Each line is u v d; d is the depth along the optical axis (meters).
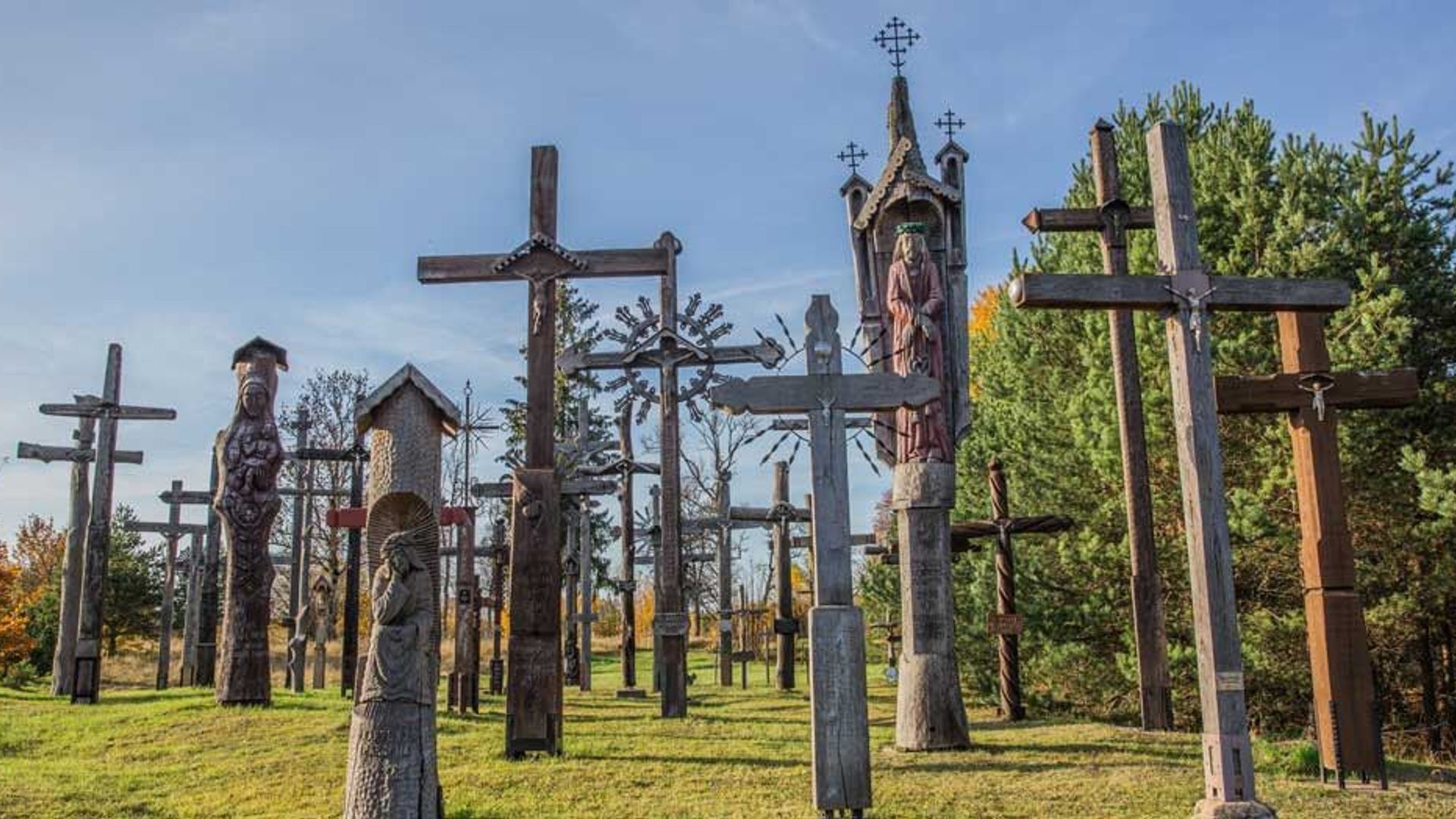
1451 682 19.36
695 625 45.88
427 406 10.20
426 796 9.26
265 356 17.88
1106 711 19.52
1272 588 19.44
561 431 35.41
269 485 17.36
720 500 27.50
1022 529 15.84
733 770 11.34
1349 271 18.05
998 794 10.26
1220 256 19.48
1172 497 19.42
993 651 19.84
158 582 38.38
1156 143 10.45
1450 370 18.53
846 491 9.72
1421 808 9.65
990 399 24.88
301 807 10.30
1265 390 11.58
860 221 15.04
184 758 12.92
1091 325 20.48
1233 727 9.12
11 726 15.63
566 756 12.19
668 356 17.81
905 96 15.52
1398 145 18.92
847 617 9.50
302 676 22.12
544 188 13.52
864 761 9.32
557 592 12.62
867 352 14.84
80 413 19.59
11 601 32.78
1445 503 15.37
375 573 9.75
